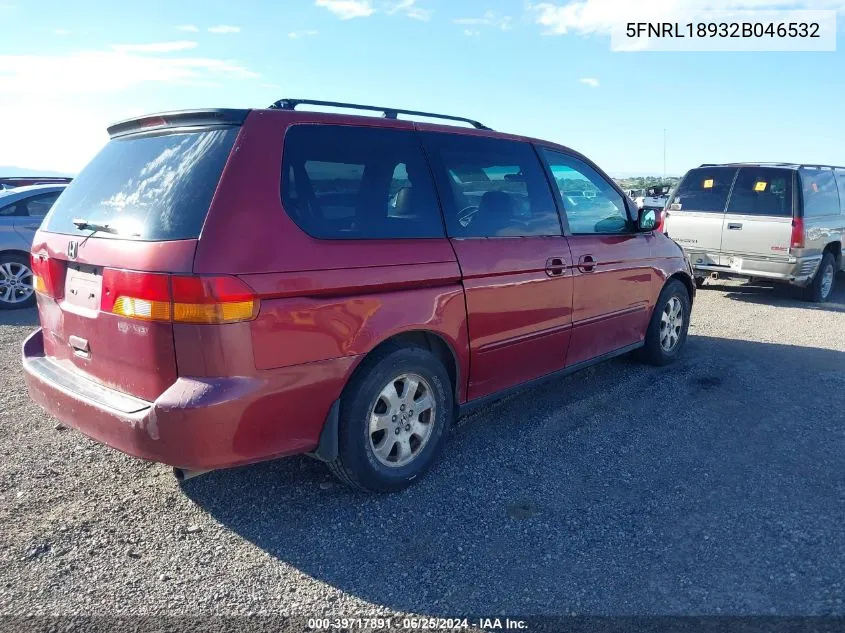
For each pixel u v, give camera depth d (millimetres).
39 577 2889
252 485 3725
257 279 2895
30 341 3914
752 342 7004
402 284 3453
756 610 2713
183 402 2812
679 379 5648
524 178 4457
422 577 2936
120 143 3619
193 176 3020
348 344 3232
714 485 3781
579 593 2824
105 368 3201
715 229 9641
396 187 3631
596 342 5047
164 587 2842
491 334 4035
